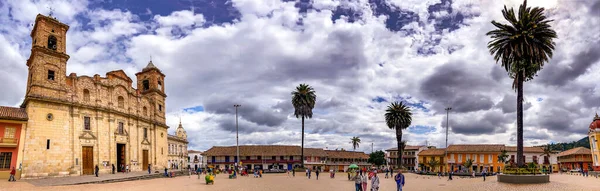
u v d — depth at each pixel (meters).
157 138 72.12
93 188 36.38
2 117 43.81
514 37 38.38
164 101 77.50
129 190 35.09
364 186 28.58
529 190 32.44
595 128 73.31
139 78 75.31
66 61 51.34
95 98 54.84
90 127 53.28
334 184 46.03
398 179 29.95
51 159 47.41
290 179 57.12
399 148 89.56
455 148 116.12
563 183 36.12
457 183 45.03
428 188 38.56
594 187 33.53
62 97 49.69
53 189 34.53
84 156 51.88
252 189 37.75
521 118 39.12
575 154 99.94
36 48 47.62
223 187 40.03
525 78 40.06
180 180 51.47
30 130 45.94
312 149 126.50
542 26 38.56
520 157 38.53
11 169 44.19
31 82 49.25
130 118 62.56
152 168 69.44
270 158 118.56
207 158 121.75
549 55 39.66
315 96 90.12
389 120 90.06
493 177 51.97
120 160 60.50
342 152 139.12
